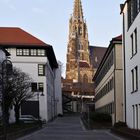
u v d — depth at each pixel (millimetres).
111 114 64812
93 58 192125
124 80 46188
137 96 37906
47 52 85875
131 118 41656
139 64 36656
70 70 179125
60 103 130375
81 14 184875
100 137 37312
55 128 59375
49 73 94625
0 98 46469
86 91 169125
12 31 87812
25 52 83000
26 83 57281
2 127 38906
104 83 80812
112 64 62750
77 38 181625
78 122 83500
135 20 38469
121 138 35219
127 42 44062
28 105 79250
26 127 46500
